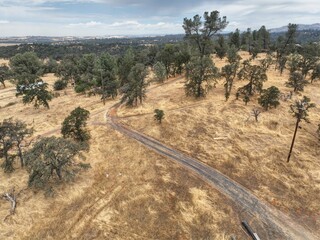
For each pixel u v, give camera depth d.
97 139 46.88
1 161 39.59
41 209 29.09
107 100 70.38
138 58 109.62
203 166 37.97
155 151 42.19
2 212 28.45
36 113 63.09
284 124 48.00
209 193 32.06
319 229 26.69
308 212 28.98
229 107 56.41
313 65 73.62
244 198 31.27
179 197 31.36
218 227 26.97
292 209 29.50
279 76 80.44
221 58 107.06
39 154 31.56
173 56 87.38
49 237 25.50
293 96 61.38
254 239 25.41
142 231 26.44
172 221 27.70
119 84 77.50
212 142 43.75
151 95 69.62
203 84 72.19
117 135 48.12
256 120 49.19
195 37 86.94
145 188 33.06
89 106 65.62
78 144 34.97
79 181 34.53
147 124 51.81
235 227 26.98
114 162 39.47
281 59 85.25
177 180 34.66
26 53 112.44
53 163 32.06
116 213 28.83
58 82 95.50
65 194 31.75
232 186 33.47
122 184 34.09
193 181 34.47
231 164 38.09
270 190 32.62
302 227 26.97
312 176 34.44
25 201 30.25
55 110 64.31
